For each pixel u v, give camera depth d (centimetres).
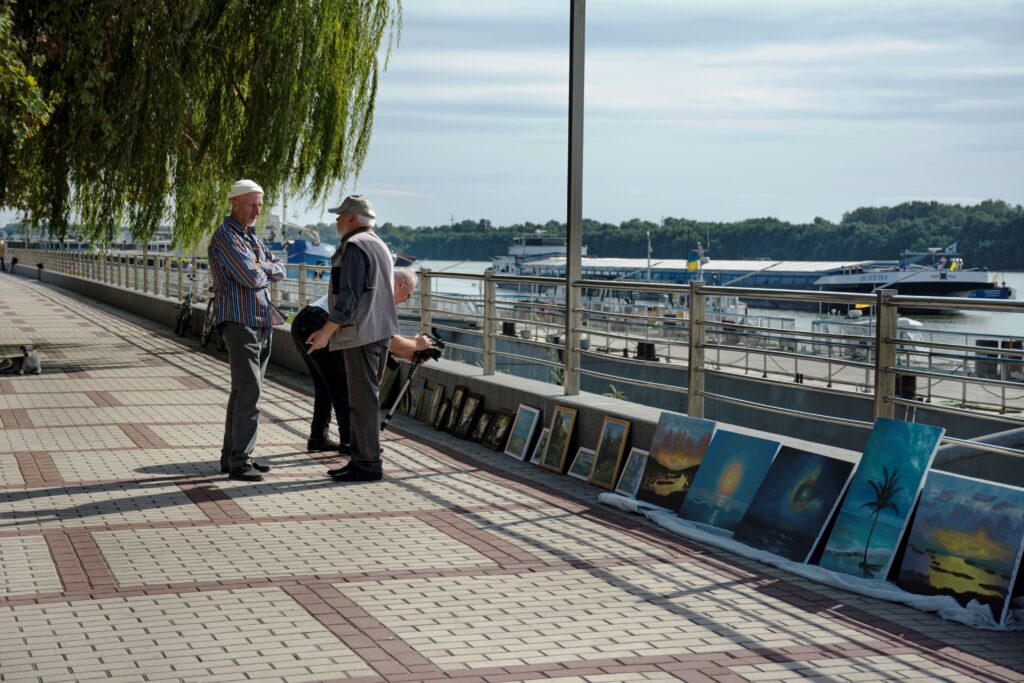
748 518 703
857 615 562
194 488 841
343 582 602
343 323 851
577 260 1012
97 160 1823
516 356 1098
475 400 1117
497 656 486
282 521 741
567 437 947
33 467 921
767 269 5500
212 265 870
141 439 1077
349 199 877
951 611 558
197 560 641
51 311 3419
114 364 1859
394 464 962
